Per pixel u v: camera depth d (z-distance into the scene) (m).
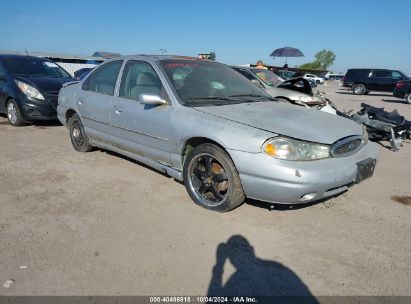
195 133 3.48
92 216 3.45
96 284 2.46
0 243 2.93
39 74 8.09
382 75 22.75
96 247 2.91
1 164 4.97
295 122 3.40
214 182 3.50
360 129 3.77
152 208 3.64
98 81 4.96
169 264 2.71
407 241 3.15
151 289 2.44
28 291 2.38
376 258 2.87
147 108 4.03
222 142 3.26
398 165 5.62
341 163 3.21
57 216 3.44
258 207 3.68
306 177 2.99
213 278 2.57
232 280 2.55
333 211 3.69
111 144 4.80
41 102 7.32
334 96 22.27
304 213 3.60
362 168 3.36
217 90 4.16
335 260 2.83
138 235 3.12
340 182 3.18
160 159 4.03
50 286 2.43
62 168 4.83
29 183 4.27
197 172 3.65
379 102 18.05
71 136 5.66
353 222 3.46
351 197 4.08
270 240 3.08
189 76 4.15
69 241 2.99
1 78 7.86
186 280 2.54
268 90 8.16
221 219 3.43
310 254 2.90
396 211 3.76
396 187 4.50
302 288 2.50
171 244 2.99
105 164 5.01
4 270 2.58
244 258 2.82
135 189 4.13
